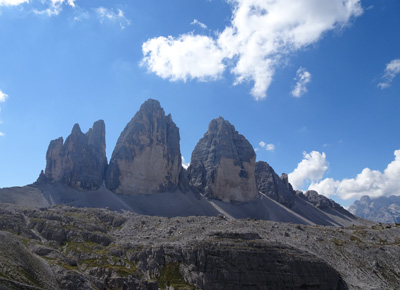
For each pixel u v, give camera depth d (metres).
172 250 163.25
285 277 157.62
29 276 107.25
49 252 137.12
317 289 160.38
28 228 171.25
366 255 196.38
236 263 156.62
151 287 138.50
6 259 108.38
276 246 172.38
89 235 173.25
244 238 176.38
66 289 113.69
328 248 198.88
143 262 155.50
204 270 154.25
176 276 151.50
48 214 193.62
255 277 154.00
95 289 121.00
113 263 151.75
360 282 170.38
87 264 147.12
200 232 188.62
